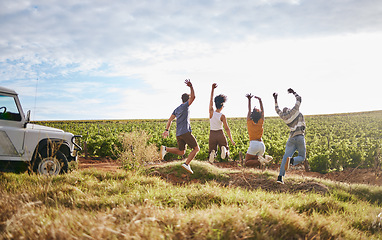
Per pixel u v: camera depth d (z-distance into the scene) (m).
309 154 12.65
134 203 4.30
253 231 3.02
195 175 7.93
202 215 3.29
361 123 38.25
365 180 9.13
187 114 5.91
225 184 7.13
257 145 8.16
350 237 3.42
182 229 2.94
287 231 3.13
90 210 3.98
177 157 13.47
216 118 7.64
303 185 6.87
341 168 11.61
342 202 5.23
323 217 3.88
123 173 6.73
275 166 12.58
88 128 29.52
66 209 3.76
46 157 6.55
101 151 14.23
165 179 7.77
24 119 6.49
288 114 6.45
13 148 6.23
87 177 6.01
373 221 4.21
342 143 13.37
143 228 2.80
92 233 2.63
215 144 7.78
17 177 5.54
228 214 3.33
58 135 6.89
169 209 3.77
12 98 6.33
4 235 2.68
